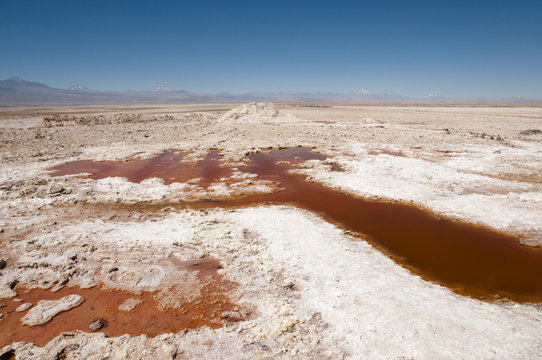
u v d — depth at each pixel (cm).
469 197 1270
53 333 574
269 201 1288
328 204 1255
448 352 498
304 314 610
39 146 2459
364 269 757
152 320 607
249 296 673
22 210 1155
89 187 1425
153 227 1007
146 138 2995
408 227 1042
